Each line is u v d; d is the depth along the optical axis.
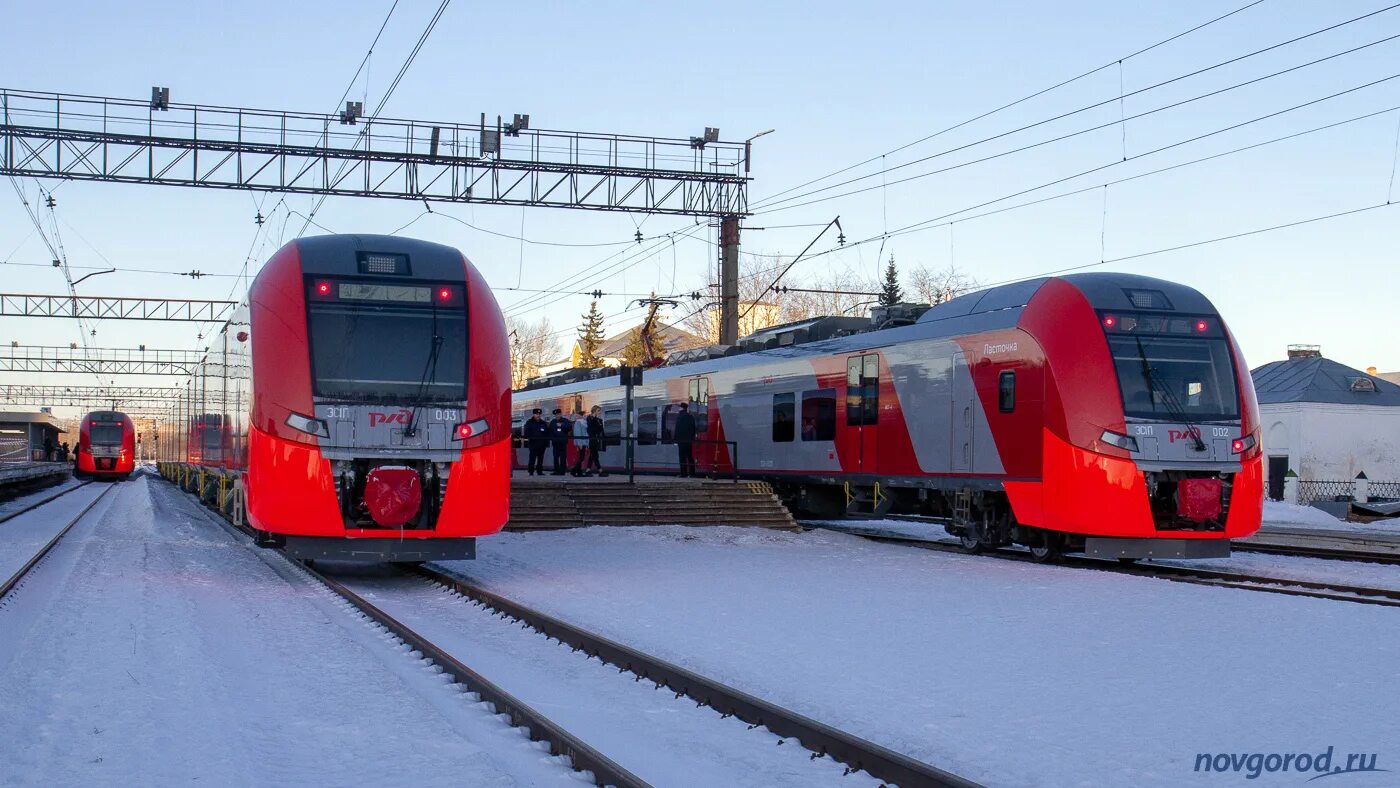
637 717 7.67
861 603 12.84
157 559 17.09
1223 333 17.19
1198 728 7.34
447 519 14.09
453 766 6.29
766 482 25.23
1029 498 17.31
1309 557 19.16
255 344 14.21
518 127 28.45
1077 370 16.66
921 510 20.98
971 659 9.59
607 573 15.83
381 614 11.20
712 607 12.59
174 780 5.98
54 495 43.03
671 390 29.52
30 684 8.23
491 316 14.89
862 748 6.41
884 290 66.94
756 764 6.58
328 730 7.05
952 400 19.23
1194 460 16.38
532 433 26.97
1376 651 9.91
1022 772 6.46
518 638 10.66
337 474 13.85
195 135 26.66
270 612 11.91
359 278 14.48
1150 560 19.09
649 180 29.50
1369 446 45.88
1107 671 9.09
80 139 26.16
